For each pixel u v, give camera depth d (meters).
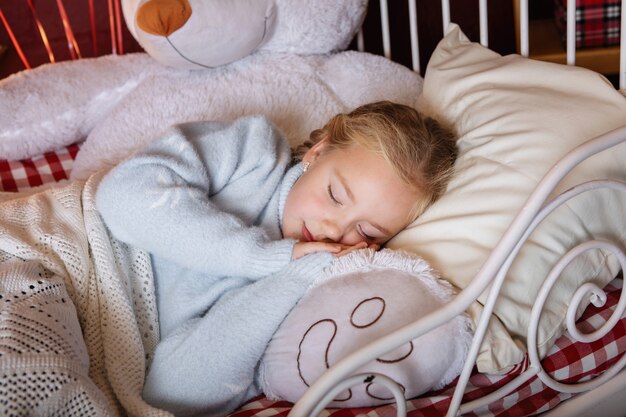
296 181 1.14
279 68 1.41
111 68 1.47
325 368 0.91
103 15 1.79
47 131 1.45
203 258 1.02
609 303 1.08
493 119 1.11
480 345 0.88
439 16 1.83
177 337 1.02
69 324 0.93
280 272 1.01
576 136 1.02
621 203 1.03
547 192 0.82
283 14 1.39
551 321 0.98
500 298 0.96
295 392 0.95
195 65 1.36
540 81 1.14
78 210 1.10
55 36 1.79
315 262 0.99
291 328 0.97
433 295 0.94
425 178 1.08
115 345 1.02
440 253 1.02
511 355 0.93
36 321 0.89
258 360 1.01
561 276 0.99
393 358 0.89
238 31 1.31
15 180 1.43
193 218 1.01
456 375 0.94
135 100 1.39
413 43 1.50
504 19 1.83
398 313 0.91
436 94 1.26
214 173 1.12
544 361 1.01
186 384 0.99
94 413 0.87
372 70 1.43
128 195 1.01
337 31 1.44
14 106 1.42
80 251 1.04
